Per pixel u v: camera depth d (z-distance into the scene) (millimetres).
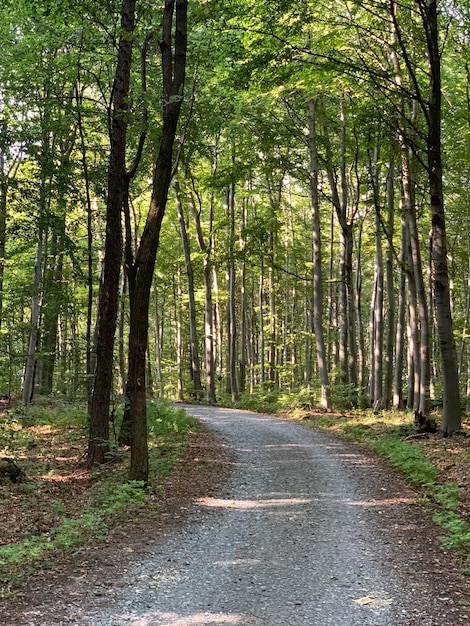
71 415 17984
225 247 26453
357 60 15719
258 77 14281
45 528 7293
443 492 8664
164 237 33938
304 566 5938
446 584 5352
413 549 6434
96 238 22906
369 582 5449
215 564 6008
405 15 14211
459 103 16609
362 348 28172
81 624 4492
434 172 13258
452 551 6281
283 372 32719
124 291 22703
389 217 19828
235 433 16297
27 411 17984
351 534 7090
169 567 5906
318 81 15961
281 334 38656
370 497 9000
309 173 22328
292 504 8680
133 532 7188
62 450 13156
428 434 13617
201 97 12531
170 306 45219
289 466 11625
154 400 25000
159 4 11758
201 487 9844
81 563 5969
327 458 12445
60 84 14266
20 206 12609
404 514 7938
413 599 5020
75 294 23609
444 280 13297
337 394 22562
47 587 5285
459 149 17078
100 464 11070
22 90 13406
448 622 4547
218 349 43438
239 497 9203
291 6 13070
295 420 20359
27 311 25000
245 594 5168
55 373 28406
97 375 11586
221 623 4539
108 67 14094
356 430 16000
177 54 9695
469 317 28562
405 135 13562
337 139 23141
